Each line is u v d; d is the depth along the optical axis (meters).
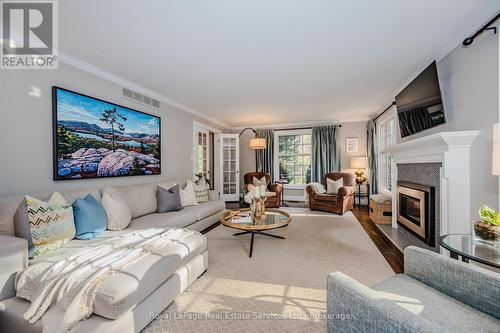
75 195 2.33
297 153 6.53
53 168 2.36
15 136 2.08
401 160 3.23
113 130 3.02
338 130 5.91
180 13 1.80
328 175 5.48
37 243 1.62
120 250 1.67
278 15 1.84
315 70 2.92
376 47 2.35
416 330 0.69
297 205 5.77
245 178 6.10
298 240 3.09
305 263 2.38
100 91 2.88
